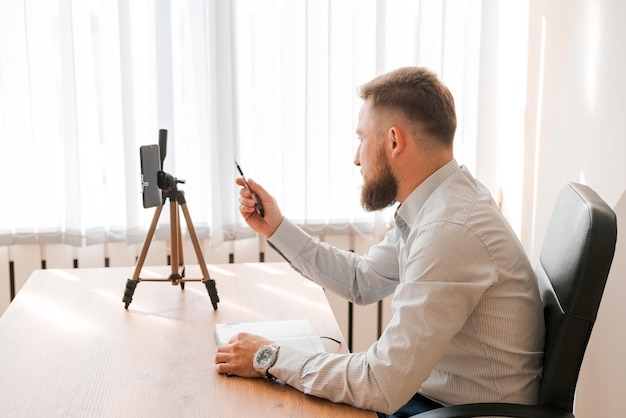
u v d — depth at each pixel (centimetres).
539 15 252
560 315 133
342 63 261
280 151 264
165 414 129
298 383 139
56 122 250
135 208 255
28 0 241
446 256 135
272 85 260
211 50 250
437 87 147
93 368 148
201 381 143
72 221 253
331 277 185
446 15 262
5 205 251
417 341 131
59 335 166
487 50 262
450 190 146
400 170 150
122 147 254
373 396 131
